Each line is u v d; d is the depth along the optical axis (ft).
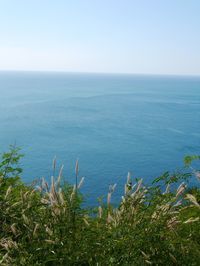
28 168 293.43
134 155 365.61
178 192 12.69
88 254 11.70
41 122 556.92
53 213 13.00
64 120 586.45
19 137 432.66
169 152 382.01
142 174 300.20
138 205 12.86
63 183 14.02
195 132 501.97
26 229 13.69
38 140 421.59
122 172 301.63
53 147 387.55
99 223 13.11
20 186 18.04
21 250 12.42
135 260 11.28
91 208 13.94
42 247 12.09
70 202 13.12
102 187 251.19
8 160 18.16
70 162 324.60
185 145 417.08
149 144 419.54
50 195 13.14
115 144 415.85
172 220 12.72
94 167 312.29
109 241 11.73
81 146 399.44
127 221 12.53
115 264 11.18
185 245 12.34
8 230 14.10
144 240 11.76
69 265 11.57
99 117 634.02
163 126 547.49
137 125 556.92
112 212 13.56
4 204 14.80
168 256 11.79
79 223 13.07
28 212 14.03
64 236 12.25
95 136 462.60
